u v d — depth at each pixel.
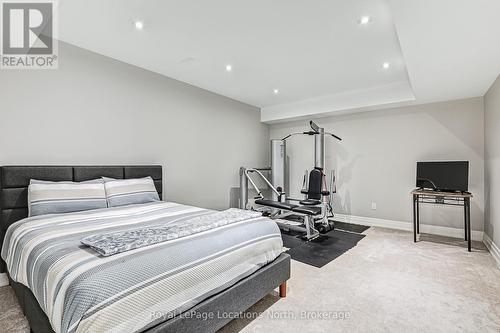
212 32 2.56
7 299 2.08
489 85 3.22
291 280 2.42
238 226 1.88
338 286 2.30
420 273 2.57
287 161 5.83
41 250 1.43
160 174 3.62
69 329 0.99
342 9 2.15
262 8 2.15
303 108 5.09
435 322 1.78
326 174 5.20
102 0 2.03
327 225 3.97
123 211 2.45
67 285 1.07
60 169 2.67
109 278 1.10
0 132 2.40
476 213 3.72
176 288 1.29
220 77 3.87
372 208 4.67
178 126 4.00
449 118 3.94
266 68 3.50
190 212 2.45
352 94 4.46
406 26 1.87
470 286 2.29
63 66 2.78
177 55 3.11
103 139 3.11
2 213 2.33
